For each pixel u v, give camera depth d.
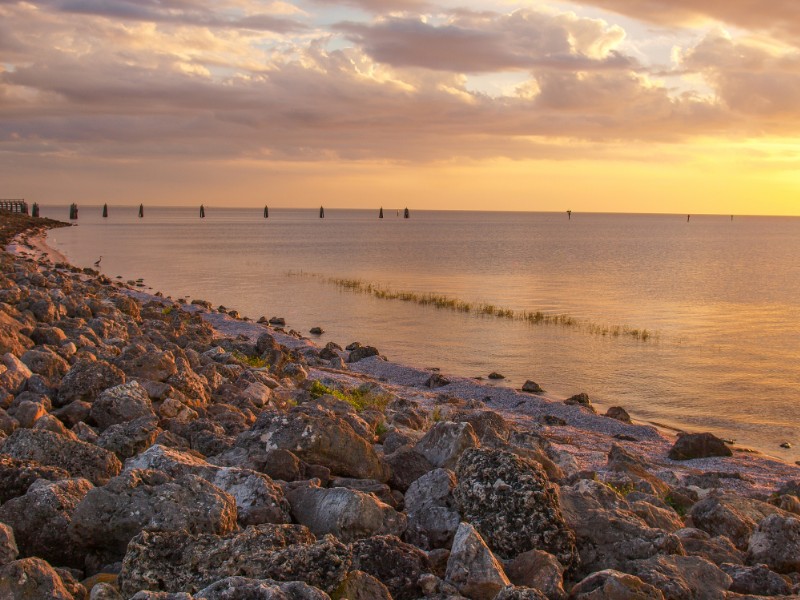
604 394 30.08
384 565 7.95
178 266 84.38
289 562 7.25
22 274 40.91
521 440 15.87
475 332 43.56
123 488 8.46
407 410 19.94
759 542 10.10
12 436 10.24
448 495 10.01
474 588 7.75
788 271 89.94
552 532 8.84
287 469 10.73
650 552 9.02
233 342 29.78
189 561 7.37
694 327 46.91
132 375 16.44
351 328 44.41
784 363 36.16
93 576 7.87
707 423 26.28
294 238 156.38
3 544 7.77
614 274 83.00
